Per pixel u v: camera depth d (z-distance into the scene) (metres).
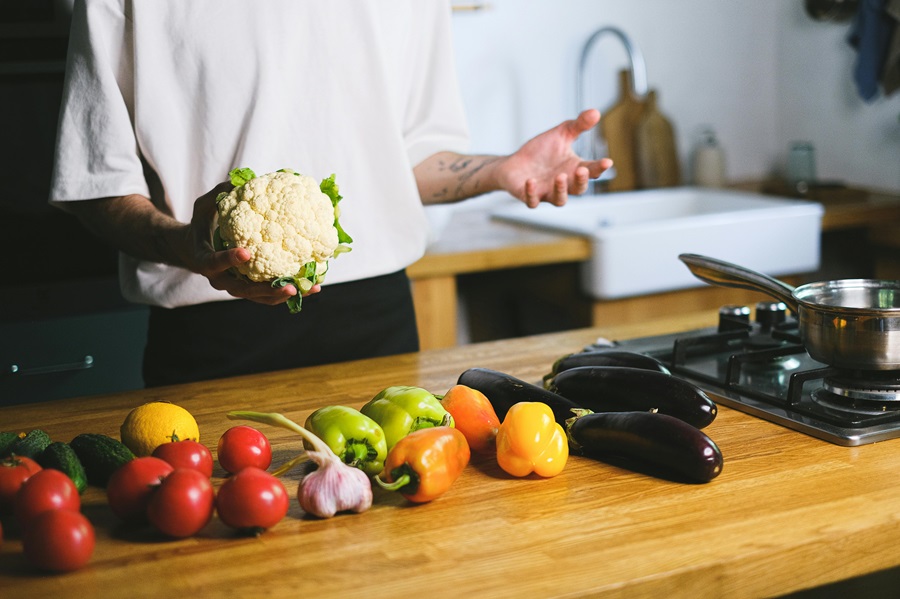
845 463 1.03
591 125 1.51
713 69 3.37
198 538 0.89
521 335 2.87
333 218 1.21
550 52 3.12
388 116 1.60
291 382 1.41
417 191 1.67
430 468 0.93
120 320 2.28
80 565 0.82
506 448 1.00
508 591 0.78
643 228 2.47
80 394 2.29
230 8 1.50
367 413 1.06
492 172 1.59
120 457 1.00
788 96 3.44
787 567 0.85
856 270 2.99
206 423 1.23
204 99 1.51
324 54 1.55
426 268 2.32
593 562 0.82
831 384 1.20
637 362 1.20
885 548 0.89
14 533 0.92
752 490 0.97
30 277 2.25
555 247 2.43
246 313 1.59
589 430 1.05
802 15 3.31
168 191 1.53
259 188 1.15
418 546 0.86
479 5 2.97
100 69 1.43
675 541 0.86
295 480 1.02
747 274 1.31
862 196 2.95
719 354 1.43
